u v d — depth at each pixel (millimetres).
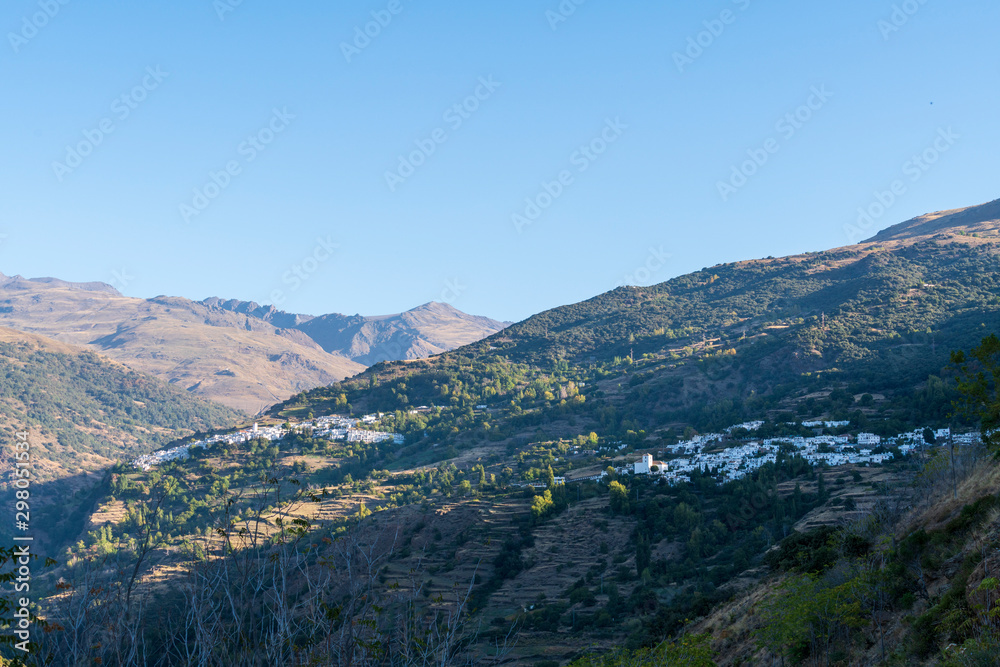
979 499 31859
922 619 26047
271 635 16703
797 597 33281
